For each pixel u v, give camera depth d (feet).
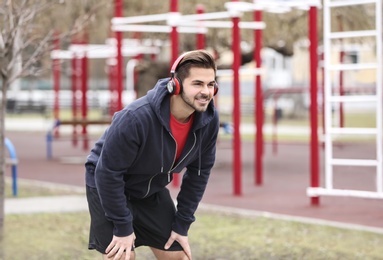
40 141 87.15
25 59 31.96
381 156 36.47
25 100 150.92
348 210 38.58
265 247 29.09
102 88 172.45
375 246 29.35
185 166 17.61
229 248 28.89
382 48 36.96
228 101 157.48
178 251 18.38
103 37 72.54
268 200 42.11
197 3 61.21
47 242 29.30
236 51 42.57
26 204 39.04
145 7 63.36
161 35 65.51
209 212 37.32
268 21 64.03
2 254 27.27
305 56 155.22
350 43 67.05
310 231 32.35
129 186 17.56
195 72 15.90
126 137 16.10
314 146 39.60
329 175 38.52
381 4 37.19
